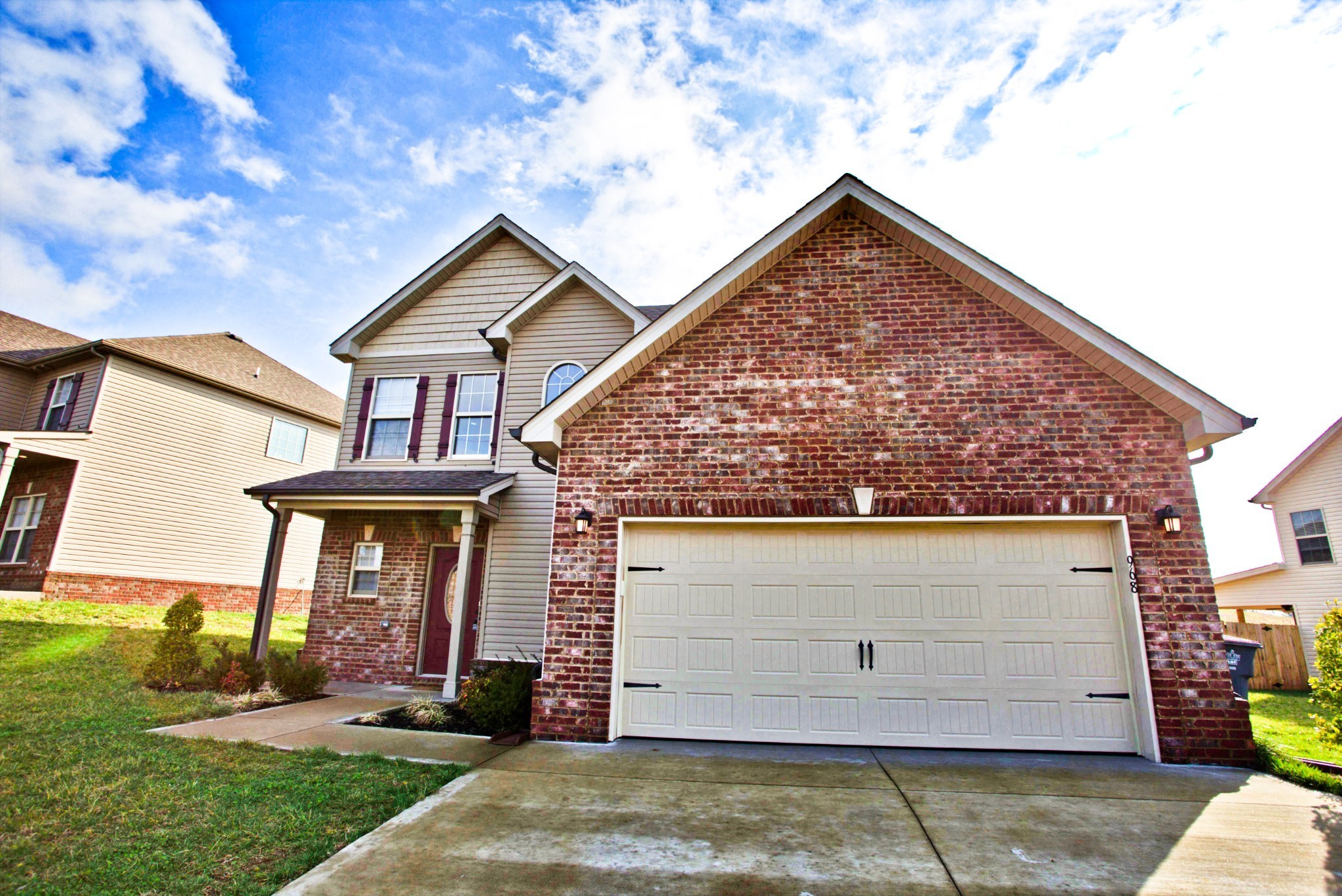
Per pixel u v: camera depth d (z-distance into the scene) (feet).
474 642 36.55
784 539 24.08
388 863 12.62
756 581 23.84
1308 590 56.75
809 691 22.81
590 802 16.26
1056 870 12.62
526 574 35.73
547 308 40.24
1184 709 20.48
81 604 48.96
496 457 38.34
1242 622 59.47
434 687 35.58
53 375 59.26
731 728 22.79
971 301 24.81
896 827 14.78
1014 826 14.85
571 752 21.16
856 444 23.94
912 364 24.43
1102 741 21.33
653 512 24.27
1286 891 11.93
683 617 23.89
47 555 50.21
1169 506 21.85
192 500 59.36
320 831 14.03
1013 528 23.15
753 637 23.44
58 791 15.74
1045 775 18.84
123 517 54.13
